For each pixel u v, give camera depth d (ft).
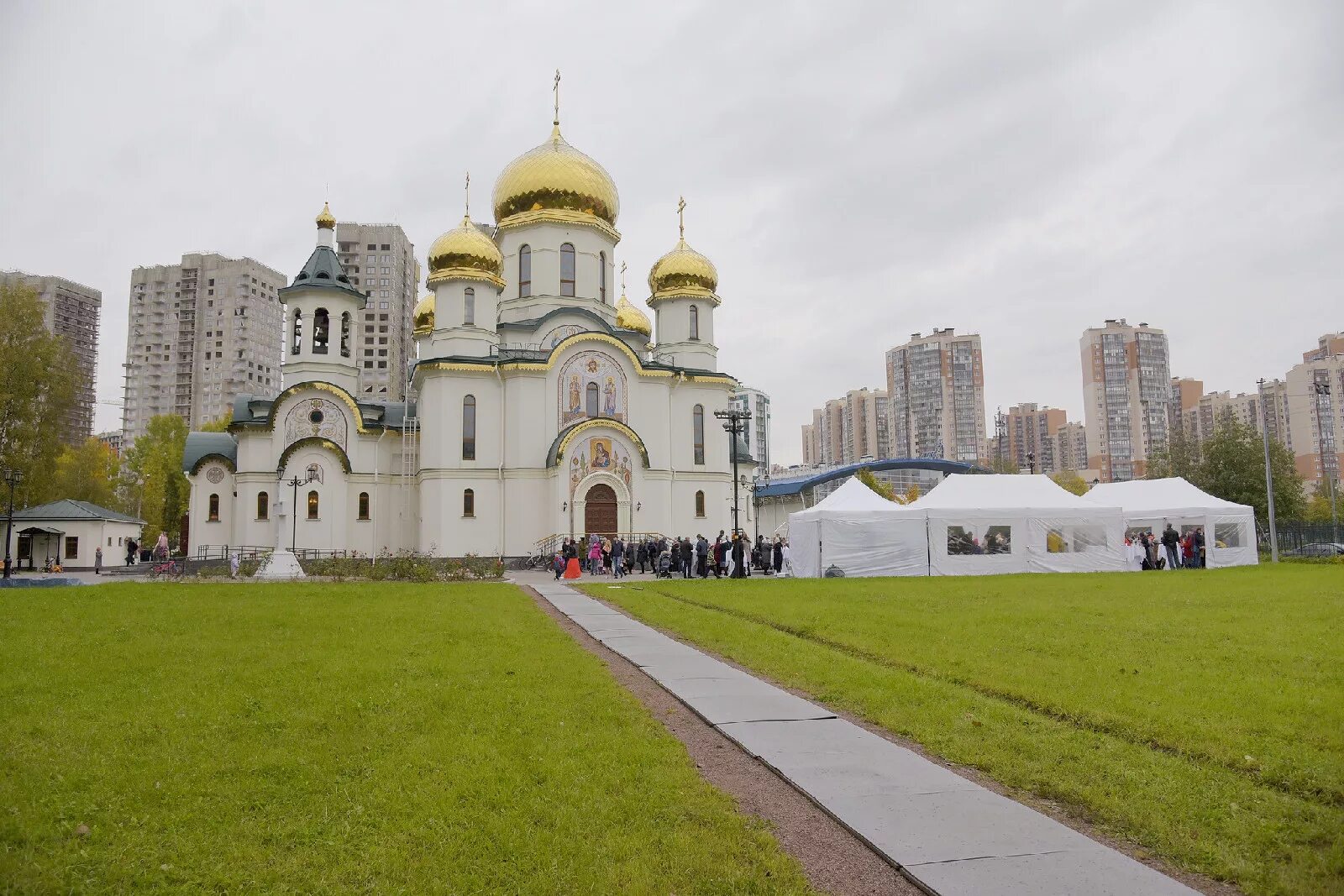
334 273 184.14
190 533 178.29
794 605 79.87
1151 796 28.48
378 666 48.67
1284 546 204.85
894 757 33.14
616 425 165.07
